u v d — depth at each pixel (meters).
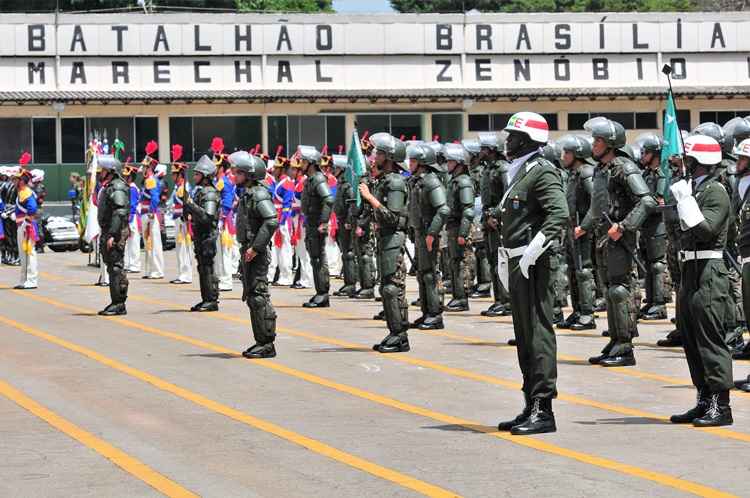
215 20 52.38
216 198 23.86
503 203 12.25
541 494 9.73
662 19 54.34
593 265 20.45
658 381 15.37
